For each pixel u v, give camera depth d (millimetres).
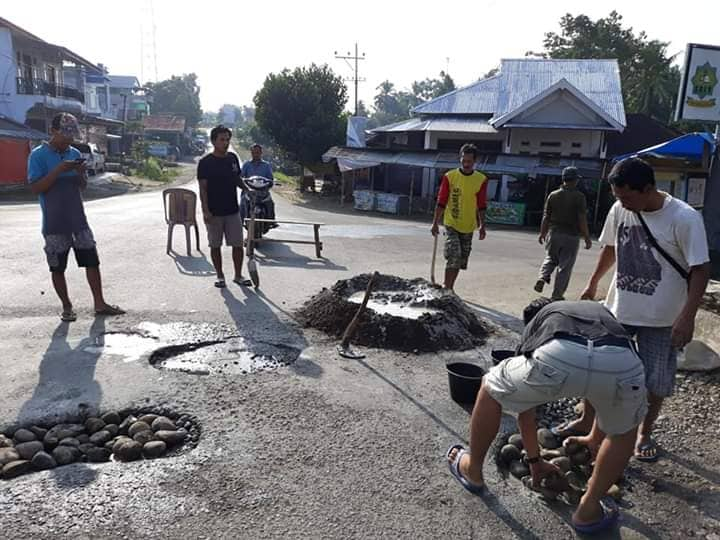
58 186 5539
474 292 8297
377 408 4230
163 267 8773
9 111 31000
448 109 27734
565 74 27625
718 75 12312
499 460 3648
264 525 2889
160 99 101562
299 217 20188
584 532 2982
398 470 3445
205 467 3373
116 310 6145
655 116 46812
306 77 34000
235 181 7465
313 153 33906
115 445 3549
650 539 2992
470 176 7137
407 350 5461
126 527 2820
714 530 3092
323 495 3160
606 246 3951
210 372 4762
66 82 43281
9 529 2764
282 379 4660
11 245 10266
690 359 5191
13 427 3752
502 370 3031
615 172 3377
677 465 3723
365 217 22094
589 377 2734
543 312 3076
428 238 14781
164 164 55062
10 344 5133
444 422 4082
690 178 14625
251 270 7469
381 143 31953
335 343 5566
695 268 3275
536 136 25203
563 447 3713
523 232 19688
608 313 3006
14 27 30078
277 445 3648
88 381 4422
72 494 3061
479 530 2959
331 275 8797
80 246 5781
